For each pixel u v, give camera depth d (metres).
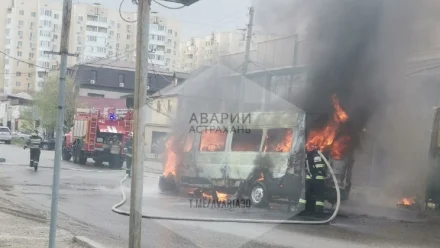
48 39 77.25
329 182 8.17
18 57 76.94
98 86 54.03
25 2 76.81
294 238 6.20
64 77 4.11
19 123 58.16
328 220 8.02
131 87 55.03
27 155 24.94
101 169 19.73
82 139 22.56
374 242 7.10
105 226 7.22
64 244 5.97
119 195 10.70
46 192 11.30
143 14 3.53
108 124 21.66
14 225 7.02
